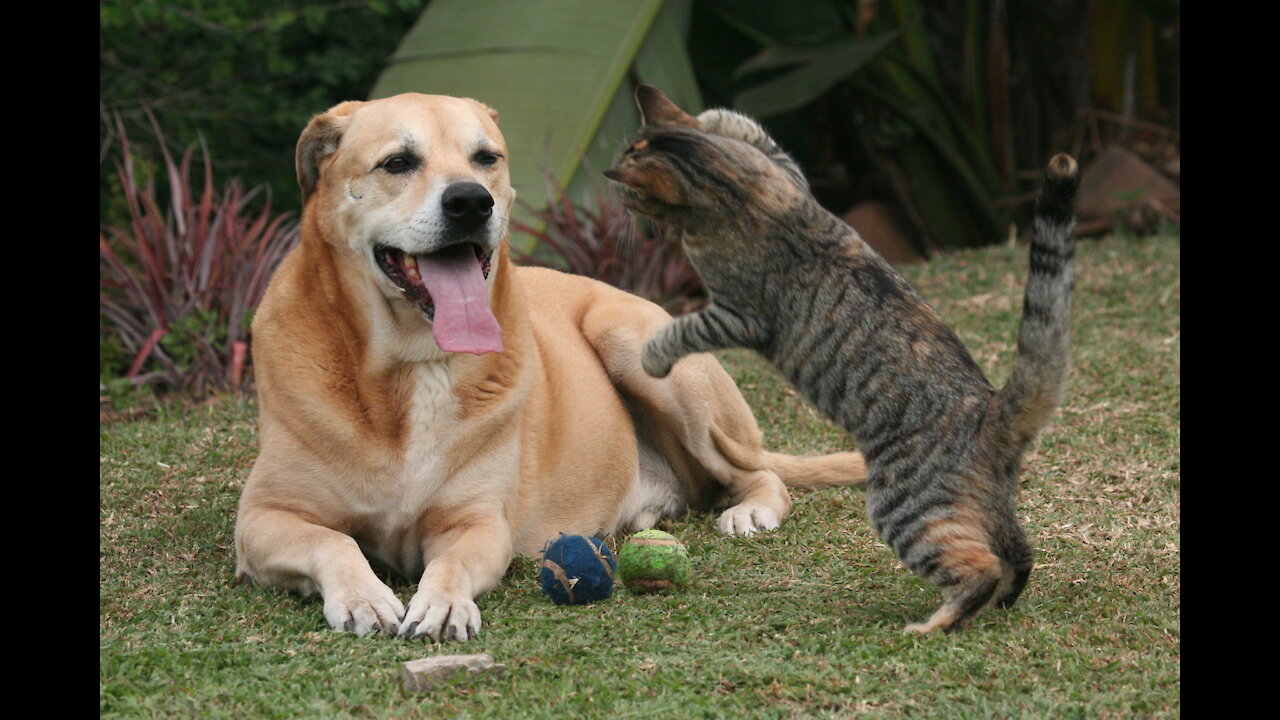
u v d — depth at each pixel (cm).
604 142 479
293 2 629
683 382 320
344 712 254
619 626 273
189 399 387
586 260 453
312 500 289
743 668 261
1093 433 342
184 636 271
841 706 255
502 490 294
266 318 293
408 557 294
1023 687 258
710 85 638
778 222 277
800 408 364
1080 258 502
